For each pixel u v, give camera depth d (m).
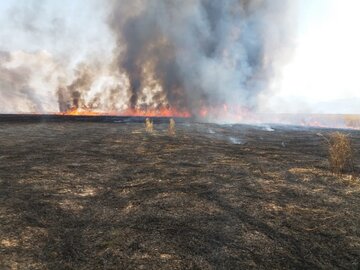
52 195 6.74
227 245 4.60
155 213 5.81
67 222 5.32
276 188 7.57
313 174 9.00
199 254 4.32
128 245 4.54
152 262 4.09
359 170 9.45
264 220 5.57
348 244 4.73
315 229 5.24
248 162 10.74
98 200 6.52
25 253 4.22
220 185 7.73
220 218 5.62
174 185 7.70
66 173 8.71
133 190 7.26
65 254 4.25
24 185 7.42
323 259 4.30
